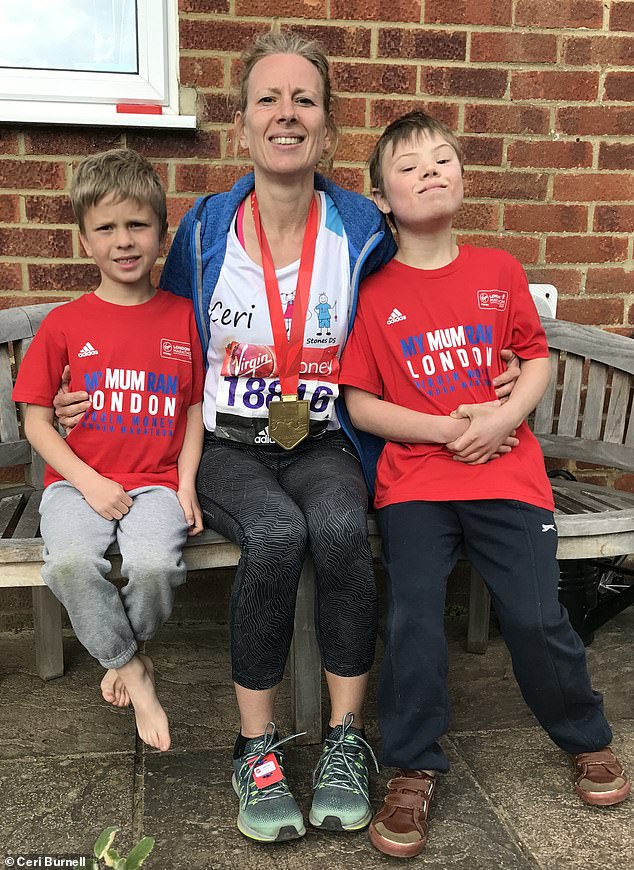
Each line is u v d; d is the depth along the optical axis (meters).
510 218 2.40
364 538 1.58
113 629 1.54
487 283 1.81
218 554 1.69
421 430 1.70
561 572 2.21
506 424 1.67
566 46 2.33
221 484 1.69
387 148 1.83
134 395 1.72
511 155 2.37
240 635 1.54
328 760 1.55
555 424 2.45
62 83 2.22
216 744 1.80
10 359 2.11
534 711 1.64
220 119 2.25
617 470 2.56
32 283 2.26
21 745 1.79
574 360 2.29
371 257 1.84
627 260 2.46
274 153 1.73
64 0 2.20
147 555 1.53
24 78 2.21
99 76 2.24
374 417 1.76
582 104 2.36
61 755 1.75
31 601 2.36
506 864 1.42
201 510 1.70
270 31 2.21
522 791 1.63
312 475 1.72
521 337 1.84
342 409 1.86
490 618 2.51
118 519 1.62
